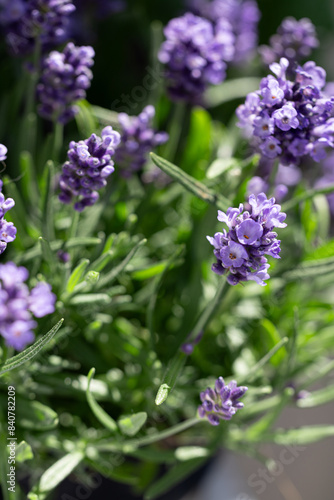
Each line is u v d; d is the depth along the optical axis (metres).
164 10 0.59
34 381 0.42
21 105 0.48
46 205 0.41
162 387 0.38
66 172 0.39
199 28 0.44
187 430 0.45
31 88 0.44
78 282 0.41
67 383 0.42
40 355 0.41
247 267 0.36
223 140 0.48
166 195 0.46
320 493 0.58
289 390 0.42
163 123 0.51
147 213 0.46
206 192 0.41
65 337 0.43
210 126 0.46
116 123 0.45
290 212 0.47
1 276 0.36
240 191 0.43
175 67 0.44
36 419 0.41
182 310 0.45
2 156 0.37
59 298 0.41
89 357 0.44
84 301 0.41
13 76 0.50
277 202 0.42
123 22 0.56
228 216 0.36
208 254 0.44
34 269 0.42
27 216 0.44
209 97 0.52
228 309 0.45
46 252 0.40
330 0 0.65
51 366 0.41
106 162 0.38
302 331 0.46
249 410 0.44
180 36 0.44
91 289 0.41
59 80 0.41
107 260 0.40
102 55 0.55
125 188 0.46
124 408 0.44
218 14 0.50
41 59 0.44
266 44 0.65
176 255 0.42
